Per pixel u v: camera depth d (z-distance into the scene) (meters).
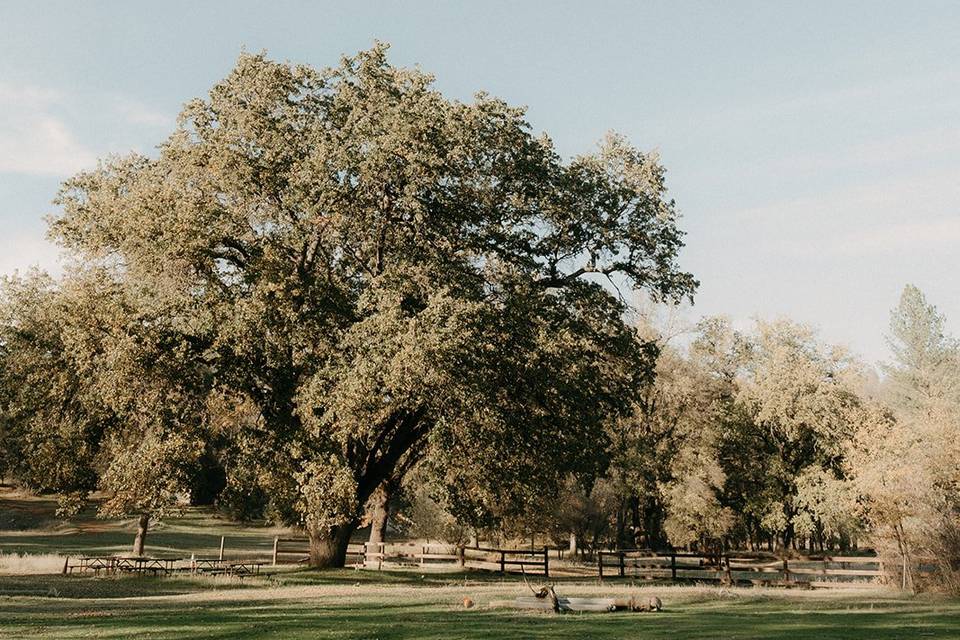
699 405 51.34
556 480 30.31
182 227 23.44
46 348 31.05
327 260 27.02
